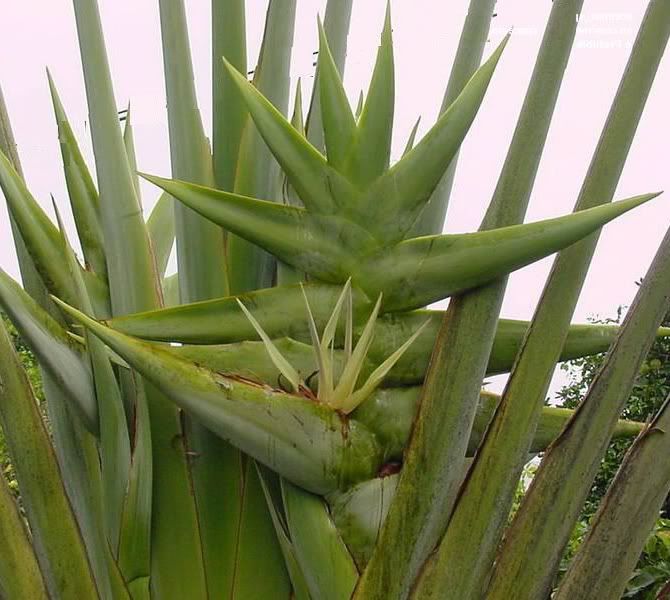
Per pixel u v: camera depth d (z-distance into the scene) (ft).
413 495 3.81
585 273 3.93
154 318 3.92
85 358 4.33
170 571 4.37
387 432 3.99
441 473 3.82
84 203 4.65
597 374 3.92
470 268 3.82
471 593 3.83
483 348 3.83
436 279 3.88
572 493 3.86
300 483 3.93
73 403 4.26
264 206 3.97
